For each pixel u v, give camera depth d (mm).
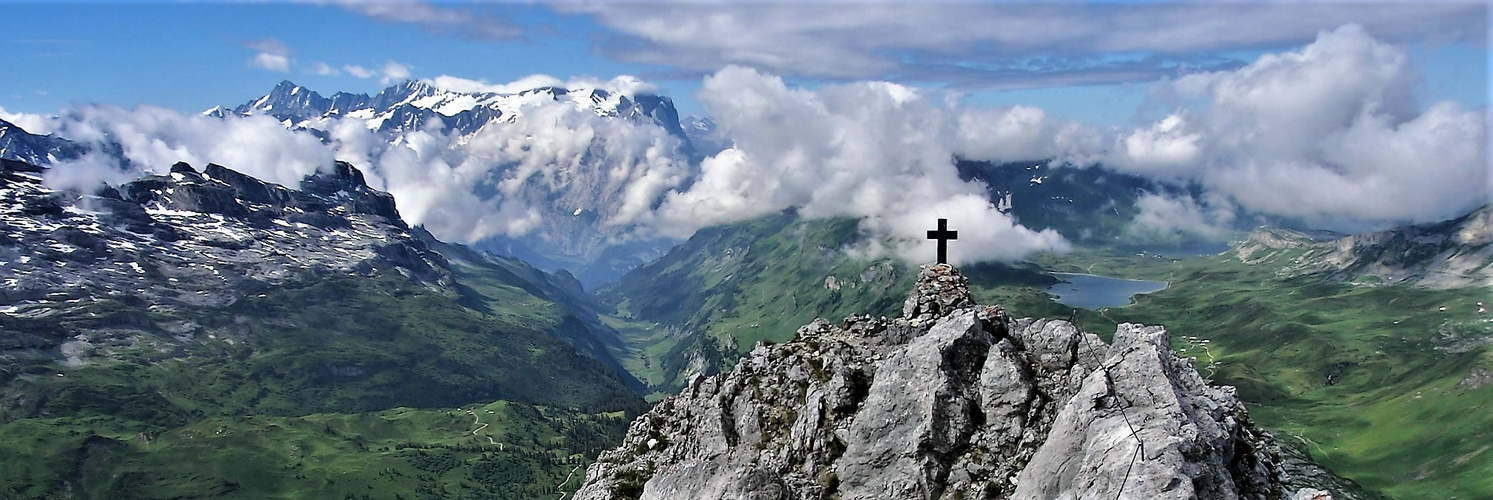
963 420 60312
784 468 64312
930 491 57781
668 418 82188
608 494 74000
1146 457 48031
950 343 63438
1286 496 52750
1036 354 64875
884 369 63844
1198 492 47625
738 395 75875
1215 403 56750
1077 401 55312
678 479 59188
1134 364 56844
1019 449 58250
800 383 73375
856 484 59969
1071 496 49406
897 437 60469
